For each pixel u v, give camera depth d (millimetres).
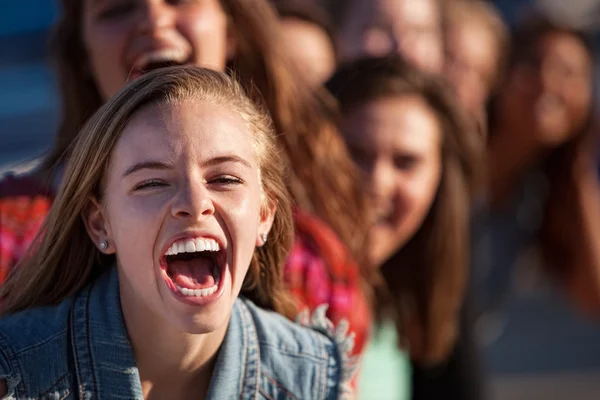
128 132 3828
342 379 4586
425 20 9055
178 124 3801
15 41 19766
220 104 3951
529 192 10883
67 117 5992
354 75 7008
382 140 6770
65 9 5918
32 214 5238
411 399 7914
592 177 11695
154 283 3799
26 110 18156
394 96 6883
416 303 7578
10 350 3992
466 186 7785
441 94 7227
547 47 10750
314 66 8438
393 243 7027
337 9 9289
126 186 3799
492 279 10602
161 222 3738
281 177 4391
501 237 10664
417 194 6953
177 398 4250
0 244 5113
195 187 3730
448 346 7691
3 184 5371
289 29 8445
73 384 4070
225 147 3832
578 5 15672
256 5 6023
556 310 15539
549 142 10758
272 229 4461
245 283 4613
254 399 4340
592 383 13023
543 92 10609
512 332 14688
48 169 5438
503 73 10695
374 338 7215
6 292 4355
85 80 5965
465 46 9977
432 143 7090
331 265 5465
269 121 4305
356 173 6391
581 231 10922
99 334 4102
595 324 15102
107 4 5473
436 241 7539
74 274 4254
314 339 4602
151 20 5352
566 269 11086
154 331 4043
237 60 6055
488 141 10641
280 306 4730
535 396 12539
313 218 5727
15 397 3963
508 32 11906
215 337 4207
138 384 4059
